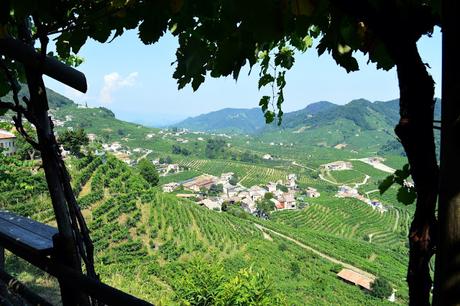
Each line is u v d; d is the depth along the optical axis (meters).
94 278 1.91
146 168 88.62
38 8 1.26
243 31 1.13
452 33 0.70
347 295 51.22
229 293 7.21
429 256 0.92
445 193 0.72
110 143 183.88
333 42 1.40
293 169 182.38
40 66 1.48
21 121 1.78
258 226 78.81
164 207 62.97
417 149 0.90
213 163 177.50
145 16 1.53
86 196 53.19
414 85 0.88
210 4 1.29
